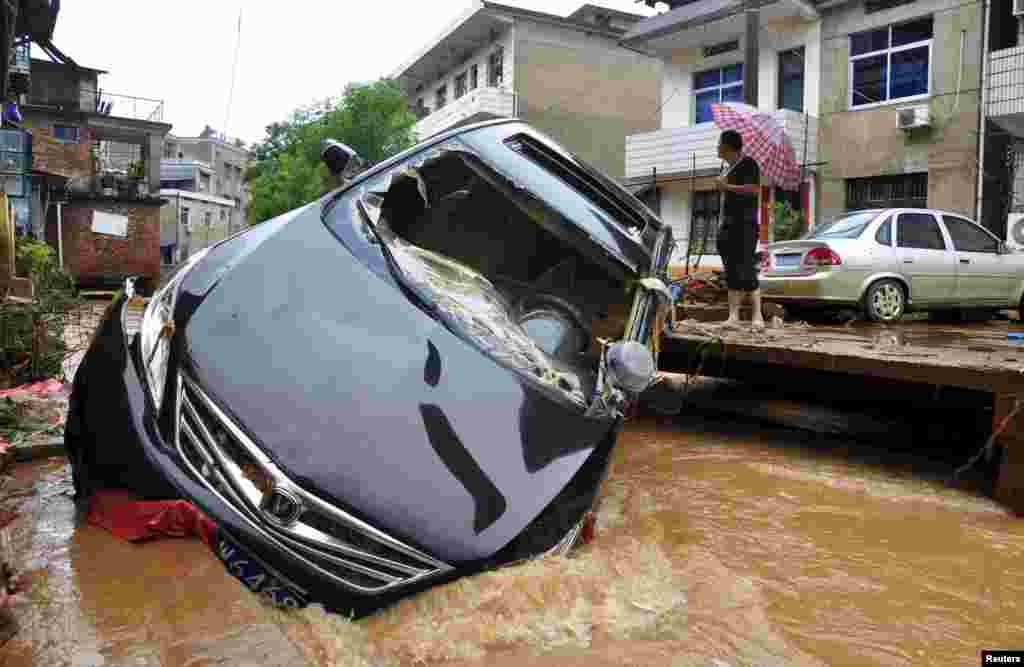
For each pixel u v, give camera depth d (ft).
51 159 83.92
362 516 6.95
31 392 16.19
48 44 64.03
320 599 6.75
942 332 24.03
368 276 9.71
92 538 7.78
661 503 12.61
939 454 16.98
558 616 7.37
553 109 75.41
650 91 79.77
